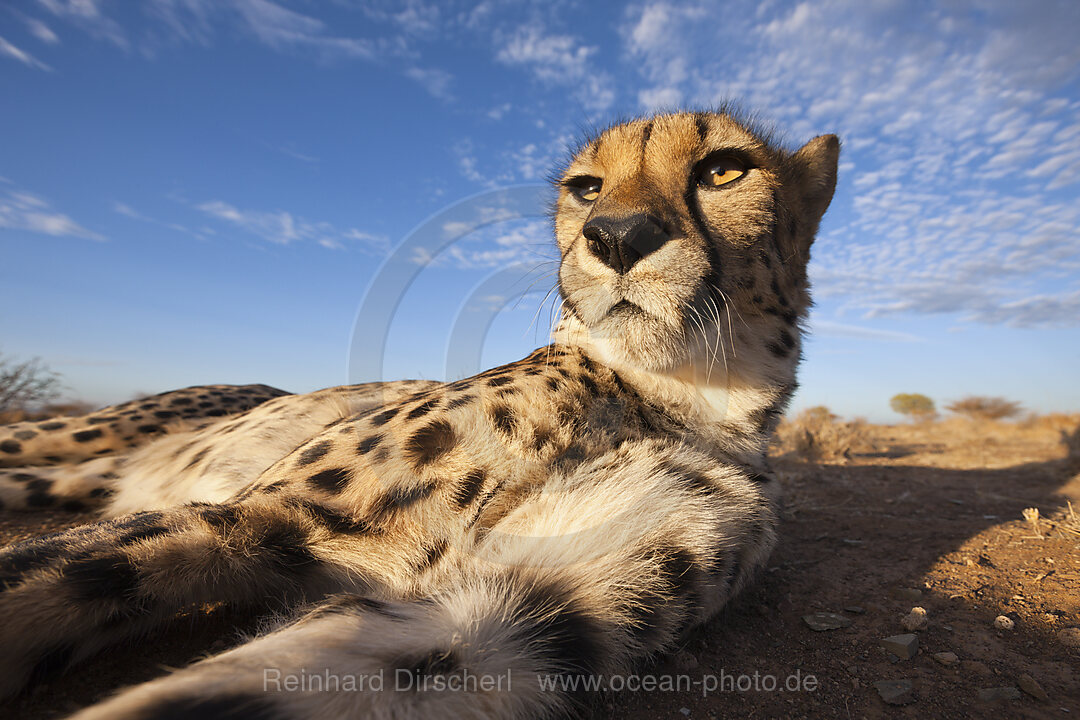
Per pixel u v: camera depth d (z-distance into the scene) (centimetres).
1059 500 52
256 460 37
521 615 19
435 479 23
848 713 19
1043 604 27
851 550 37
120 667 21
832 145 35
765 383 30
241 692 15
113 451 50
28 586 19
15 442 48
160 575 21
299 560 23
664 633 21
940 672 21
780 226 31
